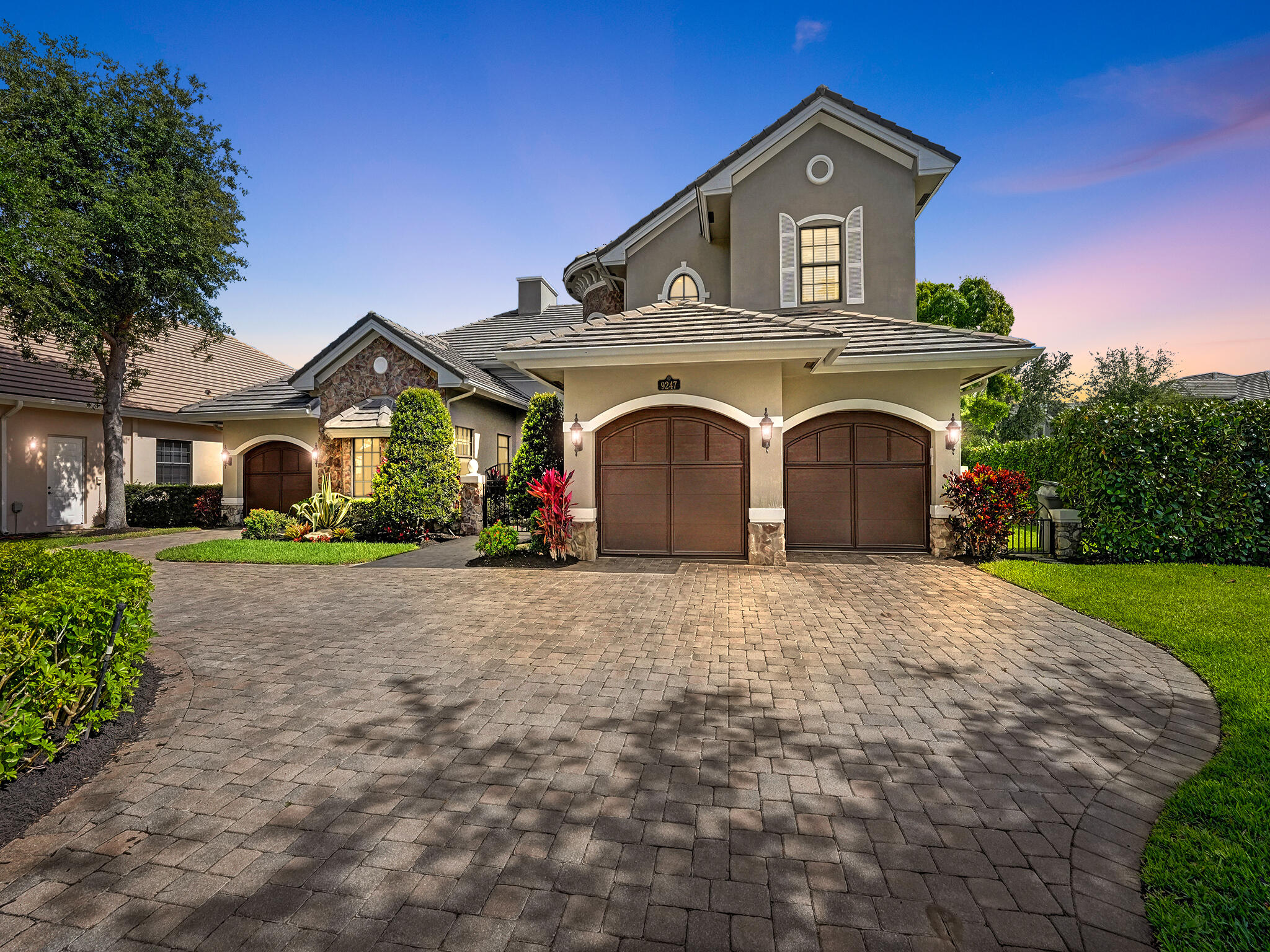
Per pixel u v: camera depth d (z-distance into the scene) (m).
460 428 17.56
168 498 19.27
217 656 6.00
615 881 2.67
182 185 15.89
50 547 14.03
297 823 3.14
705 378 11.17
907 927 2.39
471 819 3.16
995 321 35.22
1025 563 10.66
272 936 2.35
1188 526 10.32
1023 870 2.73
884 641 6.37
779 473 11.04
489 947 2.29
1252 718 4.25
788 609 7.83
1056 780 3.55
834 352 10.90
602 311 19.78
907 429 12.36
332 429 16.72
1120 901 2.53
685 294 16.55
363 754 3.92
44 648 3.74
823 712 4.56
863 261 14.13
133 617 4.59
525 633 6.78
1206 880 2.58
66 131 14.42
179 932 2.37
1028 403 33.59
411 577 10.25
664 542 11.62
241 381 26.59
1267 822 2.98
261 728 4.34
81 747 3.92
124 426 20.44
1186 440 10.34
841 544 12.53
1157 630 6.43
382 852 2.88
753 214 14.44
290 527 15.38
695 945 2.31
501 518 18.44
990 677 5.29
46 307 13.67
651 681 5.26
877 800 3.34
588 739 4.13
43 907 2.51
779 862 2.80
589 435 11.55
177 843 2.96
